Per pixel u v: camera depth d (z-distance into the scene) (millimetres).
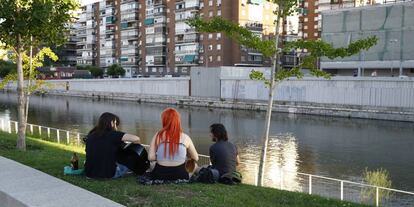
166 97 86062
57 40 13719
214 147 8773
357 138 42031
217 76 76188
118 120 8344
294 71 13953
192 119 59438
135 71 130375
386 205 16250
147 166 8125
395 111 53312
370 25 83125
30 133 30703
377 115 54562
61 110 74438
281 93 65875
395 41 77312
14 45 13695
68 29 14203
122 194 6750
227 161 8672
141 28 127688
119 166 8070
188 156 7766
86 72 131500
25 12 12461
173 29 116625
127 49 132375
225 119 59156
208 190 7312
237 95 72750
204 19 13734
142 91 92250
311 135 44250
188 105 80188
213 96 77188
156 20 121312
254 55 104000
